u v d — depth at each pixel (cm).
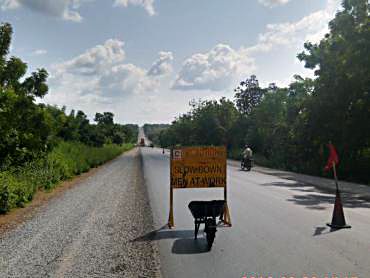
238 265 669
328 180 2300
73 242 817
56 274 619
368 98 2503
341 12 2709
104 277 605
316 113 2778
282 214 1147
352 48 2517
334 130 2714
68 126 3888
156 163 4059
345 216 1129
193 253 746
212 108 7944
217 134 7519
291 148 3384
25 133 1667
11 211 1224
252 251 756
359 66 2495
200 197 1540
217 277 610
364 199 1503
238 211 1198
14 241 830
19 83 1742
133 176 2484
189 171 1018
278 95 5238
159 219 1090
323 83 2803
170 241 841
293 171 3128
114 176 2491
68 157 2639
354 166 2406
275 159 3788
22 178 1599
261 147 5241
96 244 802
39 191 1698
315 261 688
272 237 867
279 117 4984
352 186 1969
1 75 1608
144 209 1243
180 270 643
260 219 1072
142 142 17838
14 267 655
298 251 754
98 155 3762
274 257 715
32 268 649
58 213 1165
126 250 761
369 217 1115
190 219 1094
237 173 2792
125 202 1384
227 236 880
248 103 8494
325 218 1087
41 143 1836
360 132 2516
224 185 1021
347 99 2609
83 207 1271
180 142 11419
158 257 718
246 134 6072
